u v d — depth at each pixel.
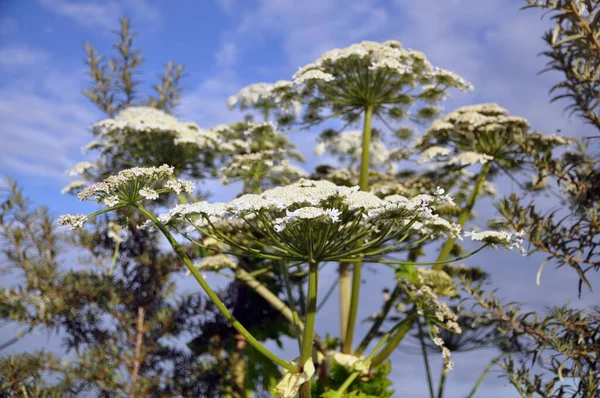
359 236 0.94
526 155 1.34
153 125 1.51
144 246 1.78
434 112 1.58
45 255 1.60
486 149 1.42
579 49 1.11
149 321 1.72
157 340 1.72
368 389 1.34
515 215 1.15
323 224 0.91
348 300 1.54
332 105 1.50
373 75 1.38
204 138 1.60
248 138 1.62
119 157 1.72
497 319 1.21
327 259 0.95
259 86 1.60
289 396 0.96
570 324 1.10
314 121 1.53
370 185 1.64
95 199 0.86
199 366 1.72
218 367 1.70
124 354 1.65
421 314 1.23
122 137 1.59
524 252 0.93
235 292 1.81
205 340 1.76
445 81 1.41
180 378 1.70
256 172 1.52
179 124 1.62
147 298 1.73
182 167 1.65
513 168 1.44
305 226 0.90
